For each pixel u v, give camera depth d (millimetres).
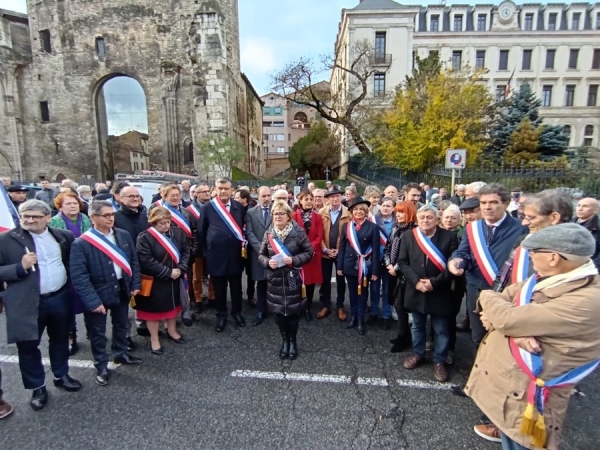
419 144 17031
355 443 2891
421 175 16125
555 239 1896
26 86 26984
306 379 3822
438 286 3697
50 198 9469
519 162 18391
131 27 25766
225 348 4547
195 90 24484
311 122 51906
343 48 36469
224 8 25953
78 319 5633
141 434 2998
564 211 2684
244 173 26812
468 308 3707
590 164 18938
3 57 25500
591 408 3371
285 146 75938
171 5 25234
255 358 4285
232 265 5090
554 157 18859
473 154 16766
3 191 3826
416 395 3539
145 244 4336
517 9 42812
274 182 23484
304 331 5074
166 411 3297
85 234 3766
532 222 2789
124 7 25594
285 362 4184
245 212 5598
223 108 24453
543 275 2041
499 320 2076
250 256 5566
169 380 3814
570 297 1869
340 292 5656
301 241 4273
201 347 4574
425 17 43156
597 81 43781
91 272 3709
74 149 27188
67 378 3678
